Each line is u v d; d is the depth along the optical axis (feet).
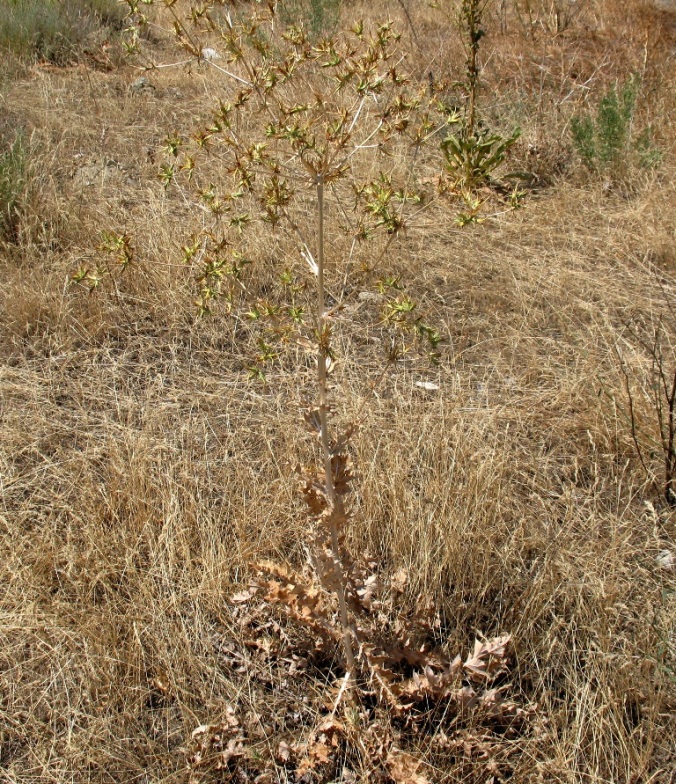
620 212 16.85
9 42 25.82
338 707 7.63
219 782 7.22
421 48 25.45
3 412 11.22
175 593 8.48
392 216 6.68
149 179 18.13
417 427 10.68
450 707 7.65
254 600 8.61
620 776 7.00
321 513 6.79
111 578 8.80
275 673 8.11
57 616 8.18
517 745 7.19
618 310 13.66
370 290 14.21
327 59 6.49
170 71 24.68
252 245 14.21
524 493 10.08
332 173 6.19
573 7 28.99
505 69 24.35
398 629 8.11
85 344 12.78
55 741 7.30
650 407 10.74
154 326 13.20
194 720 7.51
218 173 17.61
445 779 7.09
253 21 6.41
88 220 15.31
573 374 11.66
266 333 12.82
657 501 10.01
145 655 7.93
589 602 8.36
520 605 8.42
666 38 26.86
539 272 14.66
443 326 13.34
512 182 18.33
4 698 7.70
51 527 9.29
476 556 8.82
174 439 10.68
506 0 29.50
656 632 7.91
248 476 10.00
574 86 22.79
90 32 27.48
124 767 7.22
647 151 18.29
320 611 7.65
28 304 12.94
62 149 19.17
